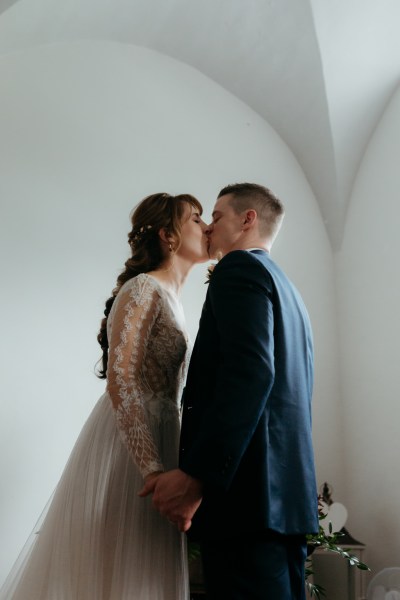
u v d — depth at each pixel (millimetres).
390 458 4574
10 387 4004
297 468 2035
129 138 4770
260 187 2471
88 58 4754
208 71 5230
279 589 1906
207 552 1995
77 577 2111
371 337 4922
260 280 2023
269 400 2021
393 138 4965
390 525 4496
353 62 4840
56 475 4023
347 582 4246
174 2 4645
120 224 4574
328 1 4461
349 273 5258
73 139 4547
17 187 4277
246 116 5363
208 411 1871
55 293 4254
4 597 2342
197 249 2635
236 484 1956
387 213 4910
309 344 2279
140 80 4930
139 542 2150
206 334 2084
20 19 4148
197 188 4973
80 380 4219
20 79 4449
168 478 1897
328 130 5137
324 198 5441
